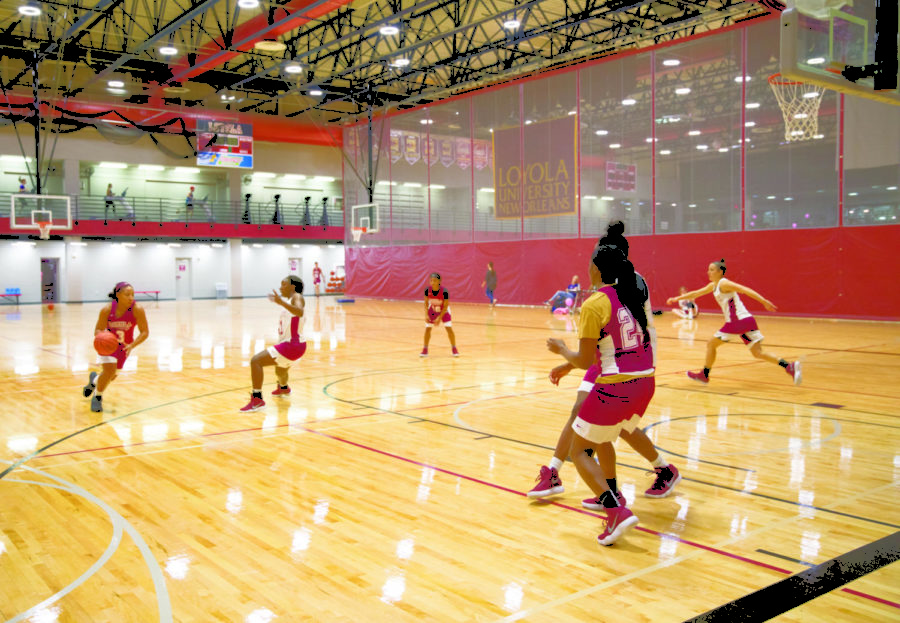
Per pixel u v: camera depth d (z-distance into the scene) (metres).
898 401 7.70
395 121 30.88
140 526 4.03
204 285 36.22
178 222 33.12
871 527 3.93
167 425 6.80
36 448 5.92
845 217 18.55
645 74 22.30
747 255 20.42
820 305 19.05
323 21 22.09
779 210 19.77
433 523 4.06
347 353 12.63
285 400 8.12
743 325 8.36
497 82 29.67
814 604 2.98
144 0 21.22
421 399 8.12
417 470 5.19
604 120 23.47
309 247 39.53
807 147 19.12
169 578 3.31
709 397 7.96
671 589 3.15
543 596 3.10
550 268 25.30
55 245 32.50
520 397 8.24
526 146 25.80
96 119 28.91
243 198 37.12
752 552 3.58
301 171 37.47
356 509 4.31
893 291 17.78
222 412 7.44
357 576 3.33
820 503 4.34
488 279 25.53
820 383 8.93
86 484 4.88
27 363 11.59
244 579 3.30
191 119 31.00
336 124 33.78
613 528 3.64
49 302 32.69
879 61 6.31
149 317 22.22
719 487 4.67
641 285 3.75
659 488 4.44
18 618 2.91
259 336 16.02
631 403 3.63
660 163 22.17
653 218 22.44
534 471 5.15
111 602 3.06
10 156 30.19
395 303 29.56
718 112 20.78
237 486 4.81
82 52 23.47
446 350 13.01
